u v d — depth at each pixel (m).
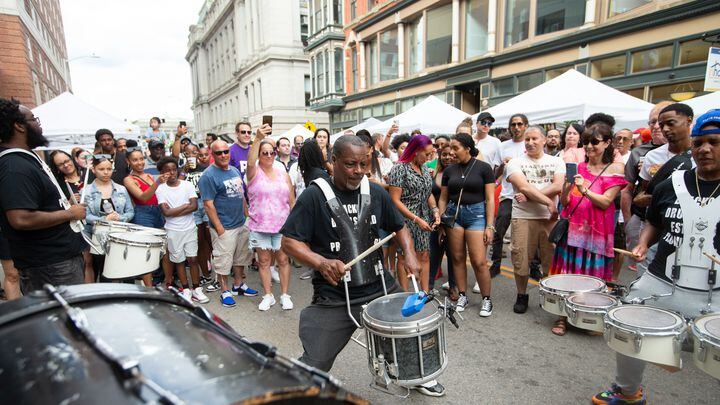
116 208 4.45
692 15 8.26
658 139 3.93
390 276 2.61
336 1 22.86
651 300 2.44
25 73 15.41
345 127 23.06
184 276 4.73
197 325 1.46
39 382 1.05
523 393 2.80
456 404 2.70
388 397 2.80
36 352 1.17
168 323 1.41
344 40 23.17
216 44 54.41
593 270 3.67
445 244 4.47
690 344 2.07
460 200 4.03
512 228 4.11
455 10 14.38
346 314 2.36
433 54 16.05
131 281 3.77
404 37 17.34
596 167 3.64
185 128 7.29
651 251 3.29
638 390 2.51
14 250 2.57
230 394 1.00
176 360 1.16
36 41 19.09
